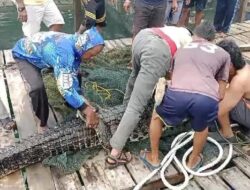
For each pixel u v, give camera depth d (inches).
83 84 157.8
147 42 119.5
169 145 134.8
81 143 130.0
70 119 140.1
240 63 124.8
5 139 139.3
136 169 125.5
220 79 117.9
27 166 126.0
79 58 124.4
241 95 127.6
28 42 129.8
